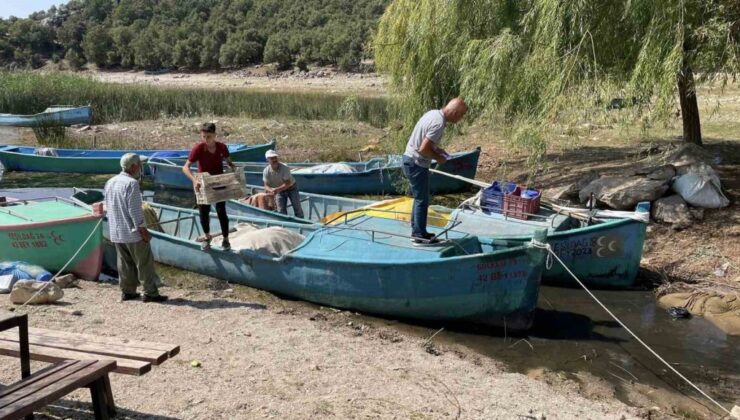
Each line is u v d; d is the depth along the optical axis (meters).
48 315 7.48
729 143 16.48
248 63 85.94
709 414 6.14
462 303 8.01
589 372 7.04
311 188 15.44
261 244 9.19
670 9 10.24
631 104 11.35
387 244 8.70
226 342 6.90
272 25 91.31
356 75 67.38
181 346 6.69
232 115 30.47
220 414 5.18
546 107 11.26
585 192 12.39
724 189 12.07
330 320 8.31
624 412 6.01
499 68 11.80
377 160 16.58
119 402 5.27
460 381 6.34
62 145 22.52
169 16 111.38
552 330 8.25
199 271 9.84
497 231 9.85
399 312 8.34
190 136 24.83
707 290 9.20
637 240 9.39
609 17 11.13
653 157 14.21
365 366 6.52
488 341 7.91
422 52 13.96
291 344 6.99
